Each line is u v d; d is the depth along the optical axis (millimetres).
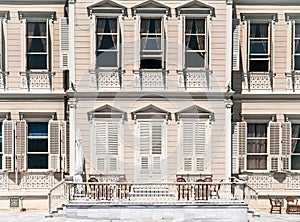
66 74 27688
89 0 26531
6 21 27453
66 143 27500
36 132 27750
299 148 27703
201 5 26562
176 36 26703
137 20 26547
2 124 27469
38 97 27531
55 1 27578
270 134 27625
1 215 25547
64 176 26953
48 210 25156
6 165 27375
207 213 23125
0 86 27469
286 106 27625
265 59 27656
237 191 24281
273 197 27438
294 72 27609
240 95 27547
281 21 27672
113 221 23031
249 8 27688
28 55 27672
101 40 26719
